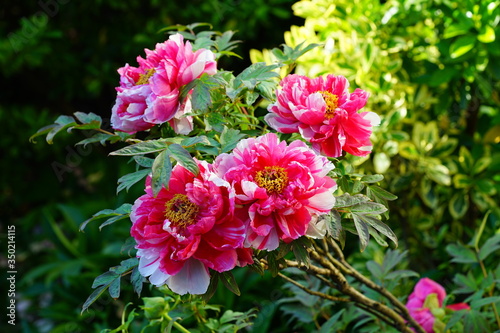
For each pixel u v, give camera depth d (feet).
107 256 11.36
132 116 4.69
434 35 8.32
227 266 4.15
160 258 4.17
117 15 13.87
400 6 7.86
